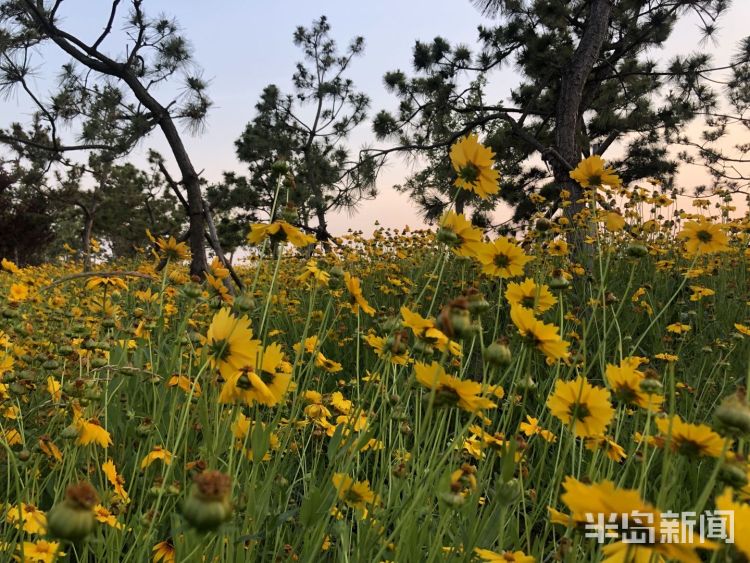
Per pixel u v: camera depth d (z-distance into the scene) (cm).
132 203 2556
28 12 657
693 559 65
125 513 164
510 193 1302
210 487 74
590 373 323
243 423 151
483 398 118
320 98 1634
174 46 715
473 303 133
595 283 419
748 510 69
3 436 173
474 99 1144
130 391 240
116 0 654
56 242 2712
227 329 126
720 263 480
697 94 1262
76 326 222
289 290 519
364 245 654
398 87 1125
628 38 1139
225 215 1590
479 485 131
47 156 763
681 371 326
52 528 74
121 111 714
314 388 281
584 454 220
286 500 171
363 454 206
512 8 1037
